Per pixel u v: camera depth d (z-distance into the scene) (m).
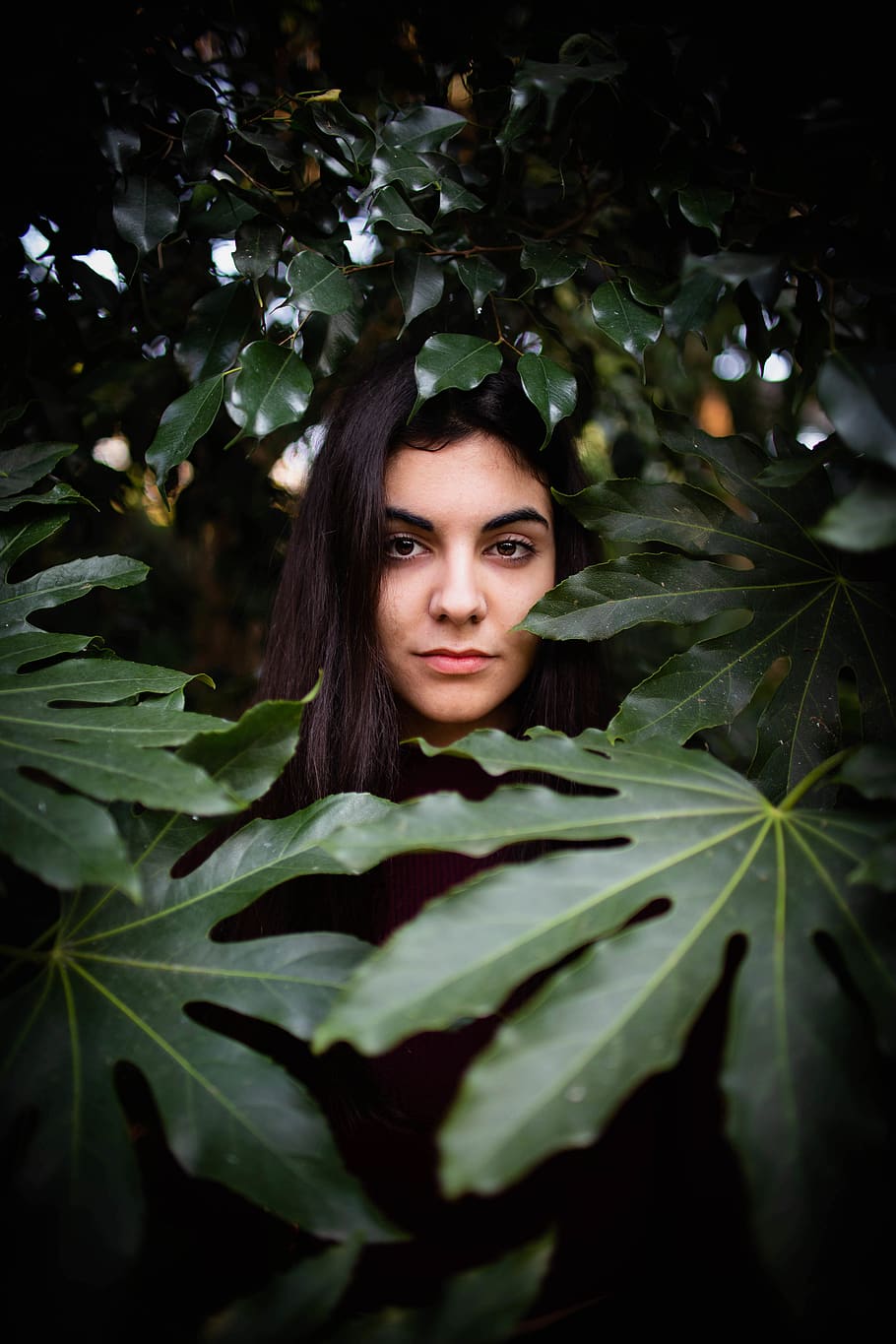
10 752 0.51
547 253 0.84
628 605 0.72
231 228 0.87
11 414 0.85
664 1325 0.64
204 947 0.54
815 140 0.73
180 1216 0.67
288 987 0.52
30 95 0.79
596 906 0.43
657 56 0.75
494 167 0.98
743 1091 0.39
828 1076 0.40
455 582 0.84
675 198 0.82
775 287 0.66
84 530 1.17
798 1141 0.38
